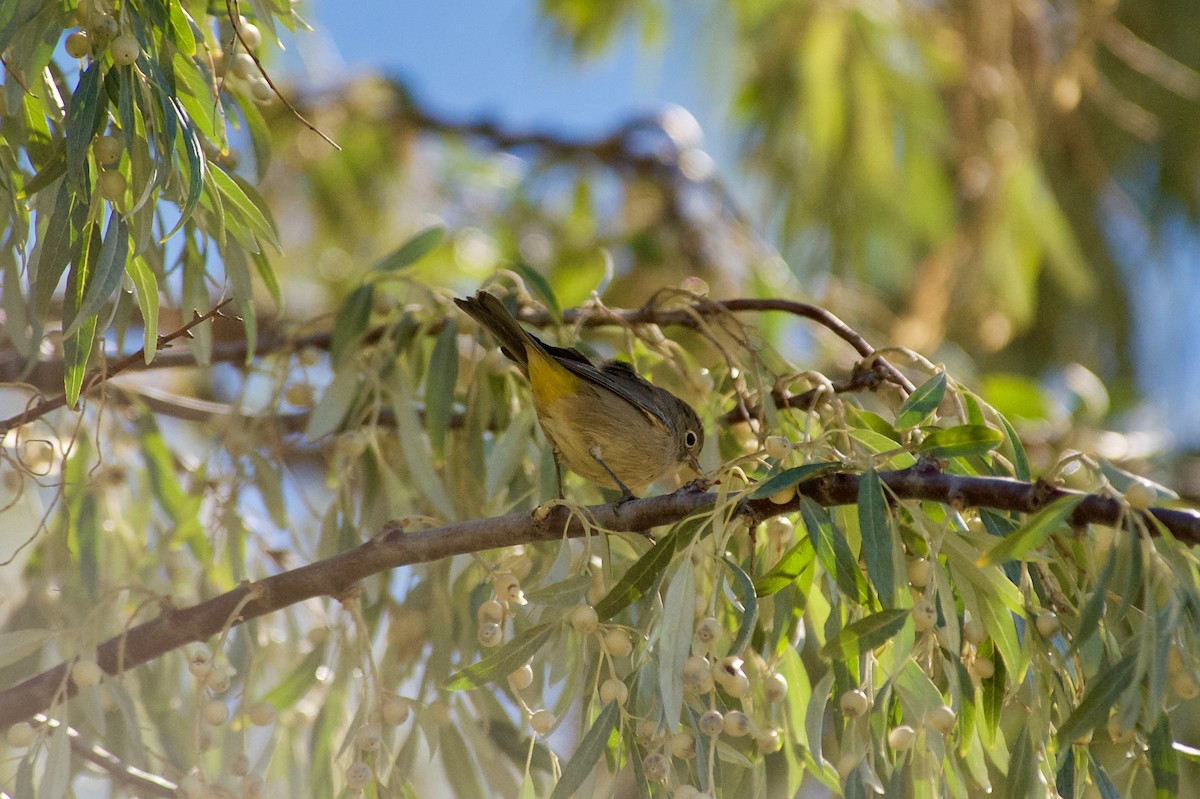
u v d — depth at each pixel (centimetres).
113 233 588
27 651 678
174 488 888
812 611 718
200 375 1277
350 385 847
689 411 857
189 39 649
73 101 580
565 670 645
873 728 584
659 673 562
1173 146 1477
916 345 1346
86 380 717
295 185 1560
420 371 898
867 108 1329
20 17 597
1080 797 595
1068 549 650
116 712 795
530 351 795
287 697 776
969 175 1357
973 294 1430
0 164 652
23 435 839
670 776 612
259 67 643
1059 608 626
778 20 1364
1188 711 891
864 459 615
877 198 1348
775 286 1307
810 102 1361
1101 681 555
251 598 696
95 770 772
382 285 926
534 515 678
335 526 815
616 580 752
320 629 793
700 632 582
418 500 862
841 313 1352
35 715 685
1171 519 567
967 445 602
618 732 609
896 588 601
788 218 1395
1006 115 1338
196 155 591
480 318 798
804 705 682
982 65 1323
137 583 862
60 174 609
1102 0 1304
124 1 602
